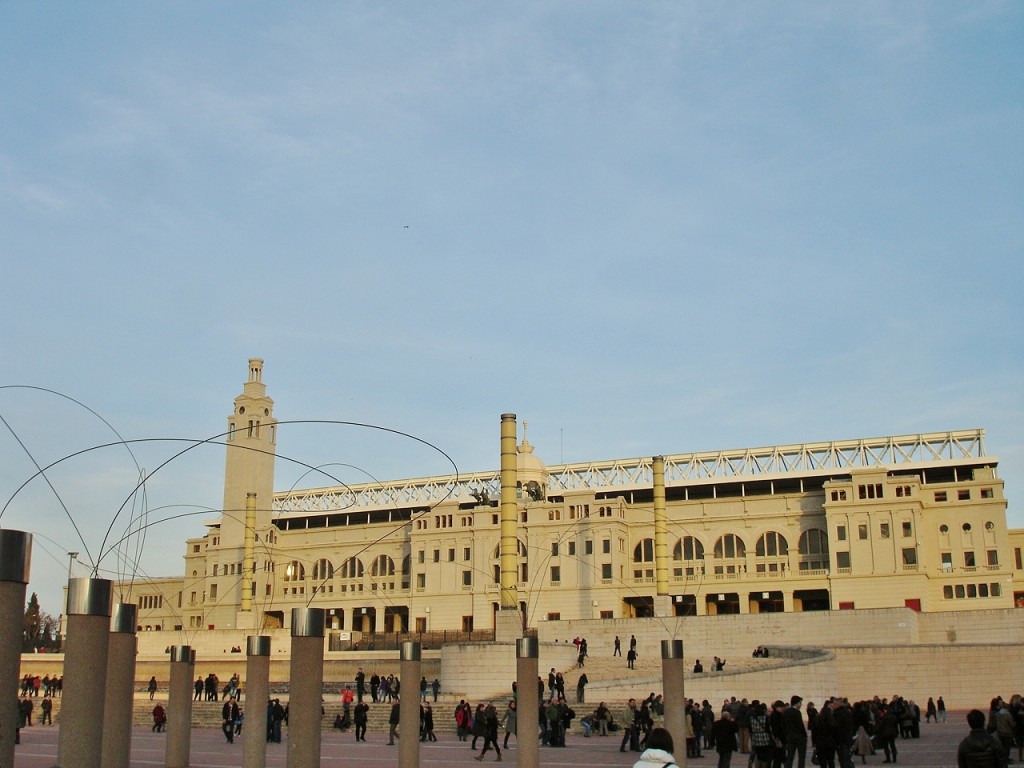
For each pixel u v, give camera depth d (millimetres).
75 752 30281
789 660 90875
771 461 158375
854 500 142375
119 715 38344
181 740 48219
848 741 40281
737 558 151125
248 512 163750
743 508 153250
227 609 178000
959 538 141750
